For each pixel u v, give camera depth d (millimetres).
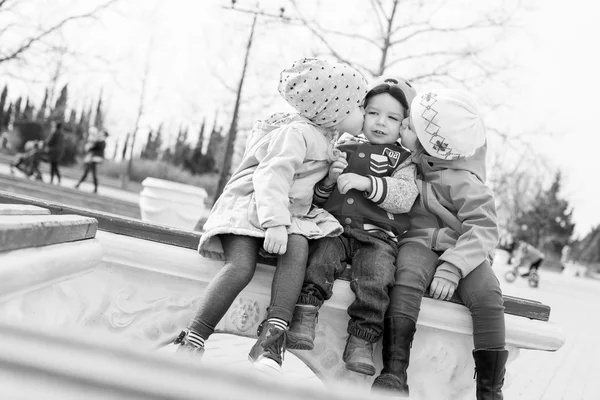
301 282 2064
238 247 2092
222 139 29422
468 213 2322
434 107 2344
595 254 49125
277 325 1974
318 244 2199
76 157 29578
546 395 4441
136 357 400
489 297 2211
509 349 2377
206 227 2172
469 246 2225
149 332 2273
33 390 398
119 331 2258
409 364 2309
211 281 2057
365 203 2357
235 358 3041
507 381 2502
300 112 2314
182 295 2279
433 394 2320
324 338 2277
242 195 2215
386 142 2527
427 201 2393
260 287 2209
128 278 2264
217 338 3623
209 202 25328
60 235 1615
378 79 2613
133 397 387
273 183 2082
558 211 38469
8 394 410
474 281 2238
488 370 2176
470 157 2484
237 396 396
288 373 3070
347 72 2297
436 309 2258
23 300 1699
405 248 2326
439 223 2391
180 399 389
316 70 2264
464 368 2342
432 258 2295
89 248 1856
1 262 1274
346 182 2299
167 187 6227
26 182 16953
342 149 2535
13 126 26281
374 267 2184
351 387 471
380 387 2076
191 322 1985
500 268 18188
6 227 1260
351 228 2311
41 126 26156
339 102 2277
